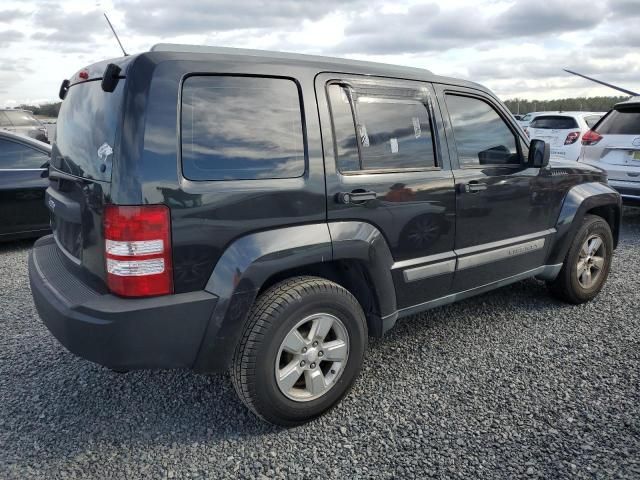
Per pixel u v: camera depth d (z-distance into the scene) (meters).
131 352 2.25
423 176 3.07
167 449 2.50
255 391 2.47
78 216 2.50
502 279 3.72
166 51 2.34
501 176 3.51
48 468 2.36
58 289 2.53
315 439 2.57
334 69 2.80
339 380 2.76
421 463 2.38
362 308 3.01
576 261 4.15
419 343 3.62
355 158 2.81
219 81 2.41
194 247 2.30
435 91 3.26
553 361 3.33
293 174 2.56
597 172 4.45
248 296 2.40
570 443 2.50
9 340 3.68
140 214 2.17
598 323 3.92
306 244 2.55
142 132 2.19
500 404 2.84
